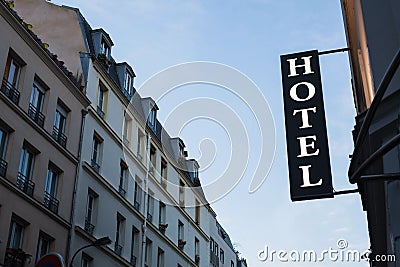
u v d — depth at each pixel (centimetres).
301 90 981
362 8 873
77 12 2575
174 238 3041
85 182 2186
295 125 947
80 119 2239
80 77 2348
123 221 2484
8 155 1750
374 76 812
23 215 1766
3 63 1784
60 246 1941
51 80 2064
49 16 2567
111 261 2294
